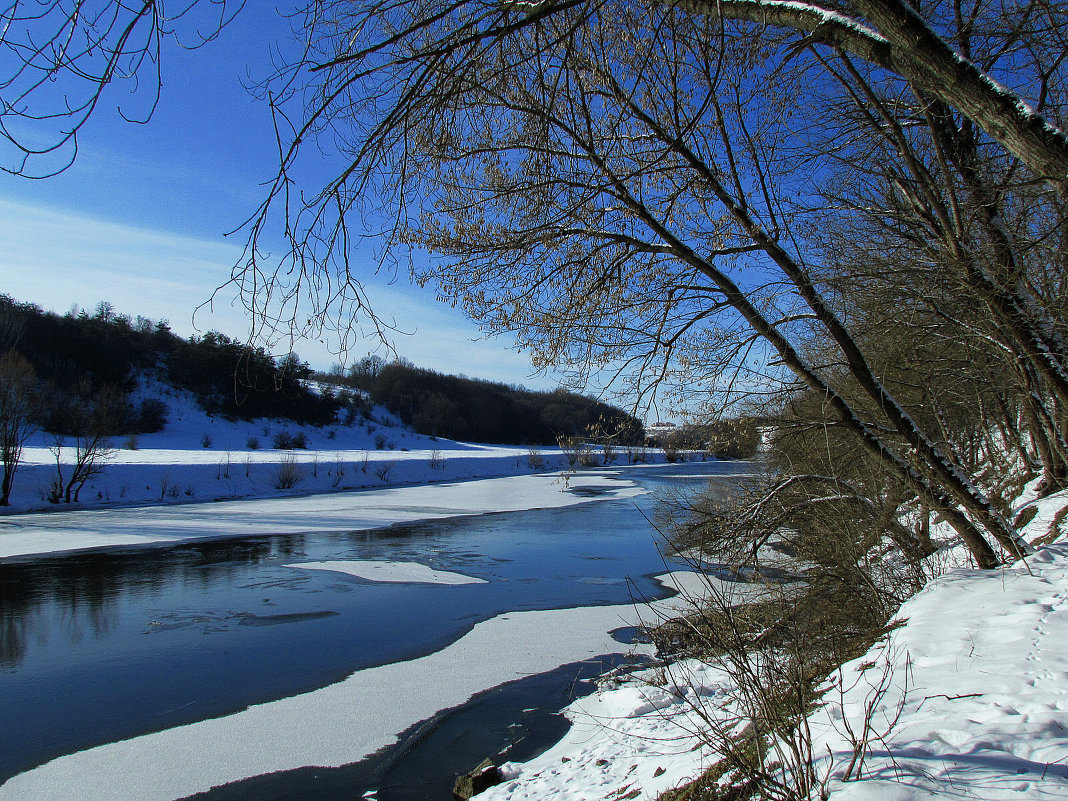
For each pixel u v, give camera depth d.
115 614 14.23
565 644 11.74
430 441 84.06
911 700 3.92
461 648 11.70
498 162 6.65
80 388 61.53
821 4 3.54
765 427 7.98
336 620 13.66
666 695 7.54
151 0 2.47
